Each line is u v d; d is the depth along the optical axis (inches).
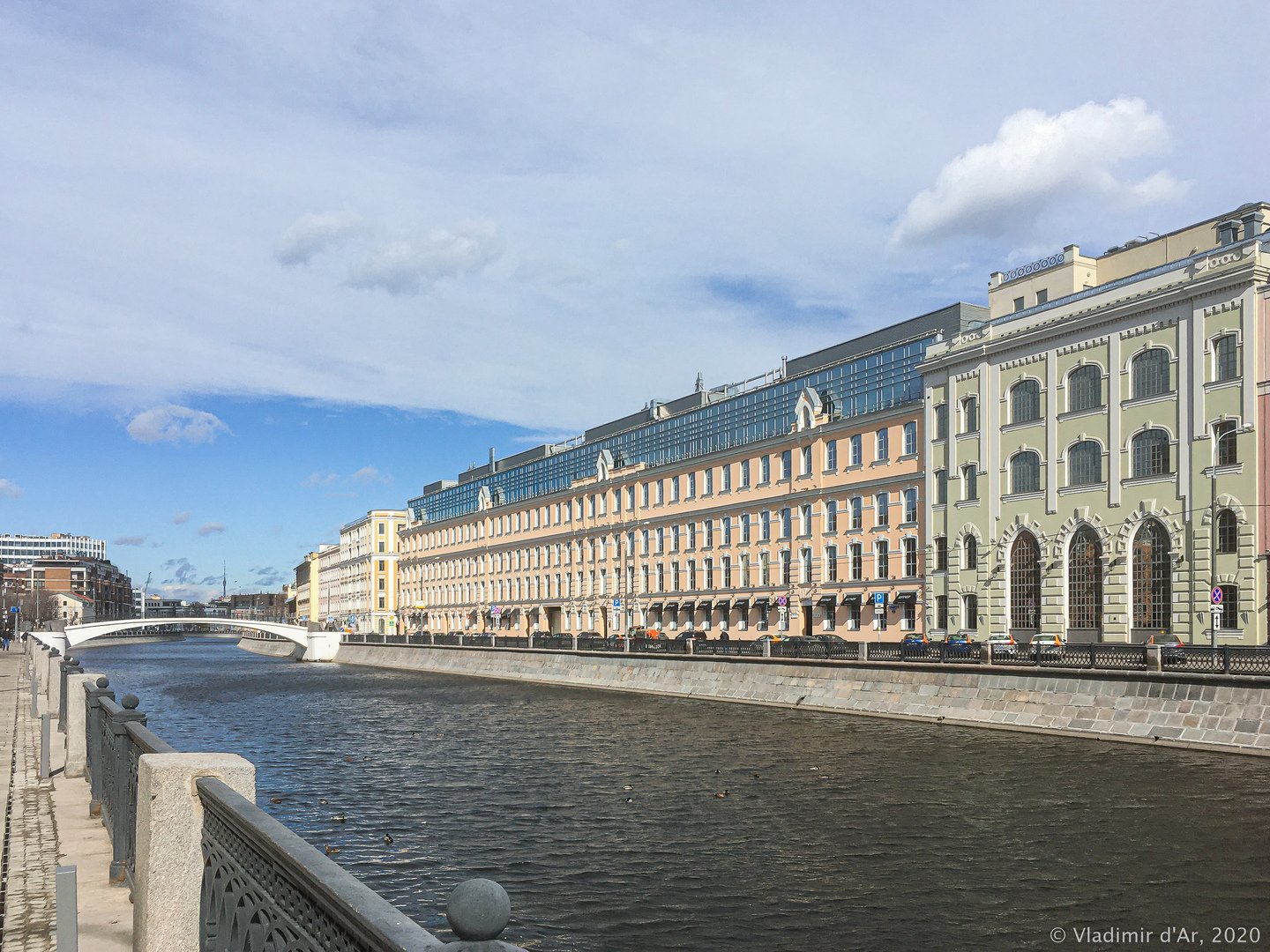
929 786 1061.1
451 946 131.3
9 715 1247.5
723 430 3102.9
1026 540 2049.7
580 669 2667.3
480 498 4842.5
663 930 639.1
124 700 465.7
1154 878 724.7
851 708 1771.7
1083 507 1923.0
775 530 2847.0
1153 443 1813.5
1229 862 759.1
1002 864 766.5
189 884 282.0
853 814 940.6
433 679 3245.6
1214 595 1656.0
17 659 3046.3
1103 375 1904.5
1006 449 2100.1
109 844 518.3
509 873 769.6
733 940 620.7
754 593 2888.8
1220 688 1255.5
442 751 1424.7
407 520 6328.7
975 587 2159.2
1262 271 1651.1
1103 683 1390.3
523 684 2859.3
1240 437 1665.8
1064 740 1378.0
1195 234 1962.4
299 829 923.4
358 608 6712.6
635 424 3688.5
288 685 3011.8
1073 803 962.7
